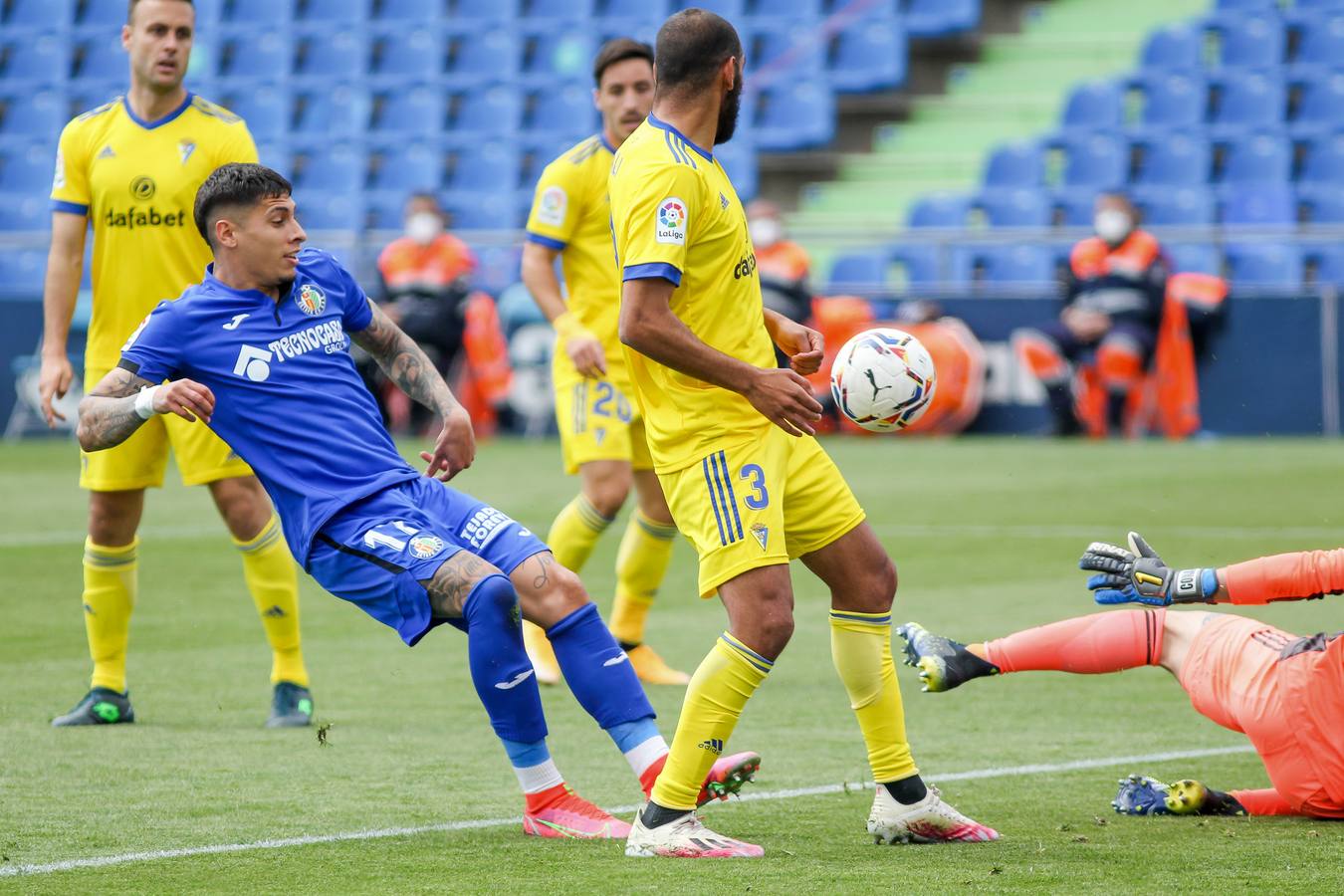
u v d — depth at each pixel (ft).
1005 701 70.49
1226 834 47.55
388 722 66.54
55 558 114.11
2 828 48.88
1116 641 51.21
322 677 76.64
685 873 43.34
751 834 48.52
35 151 265.95
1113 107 231.50
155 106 69.36
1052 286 200.95
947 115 248.32
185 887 41.96
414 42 267.59
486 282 209.46
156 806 51.90
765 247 189.37
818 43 251.80
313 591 103.30
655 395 47.44
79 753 60.49
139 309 69.56
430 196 197.77
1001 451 181.16
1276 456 170.09
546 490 147.54
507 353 199.93
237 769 57.72
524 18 268.41
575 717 67.97
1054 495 142.72
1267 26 231.91
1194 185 220.23
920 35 252.01
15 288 227.20
